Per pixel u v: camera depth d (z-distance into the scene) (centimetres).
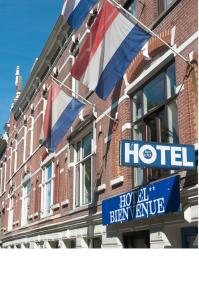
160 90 1026
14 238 2734
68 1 1205
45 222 1938
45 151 2059
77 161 1619
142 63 1086
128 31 912
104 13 988
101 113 1363
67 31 1823
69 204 1617
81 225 1447
